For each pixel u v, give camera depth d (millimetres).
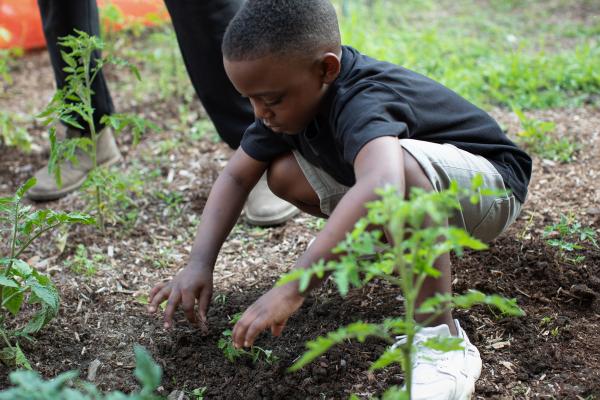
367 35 5520
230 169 2475
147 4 5168
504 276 2658
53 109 2953
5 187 3672
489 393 2162
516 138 3775
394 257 1652
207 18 2926
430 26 6109
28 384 1470
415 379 2057
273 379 2264
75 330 2572
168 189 3531
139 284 2854
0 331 2320
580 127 3895
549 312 2480
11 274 2391
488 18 6348
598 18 6137
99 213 3145
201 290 2285
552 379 2199
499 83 4504
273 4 2010
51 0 3264
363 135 1964
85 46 3023
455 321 2246
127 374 2375
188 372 2357
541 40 5414
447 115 2264
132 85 4762
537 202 3189
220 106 3139
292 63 2031
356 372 2260
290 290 1850
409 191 2027
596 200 3174
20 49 4977
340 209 1877
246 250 3018
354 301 2588
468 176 2188
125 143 4008
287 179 2492
